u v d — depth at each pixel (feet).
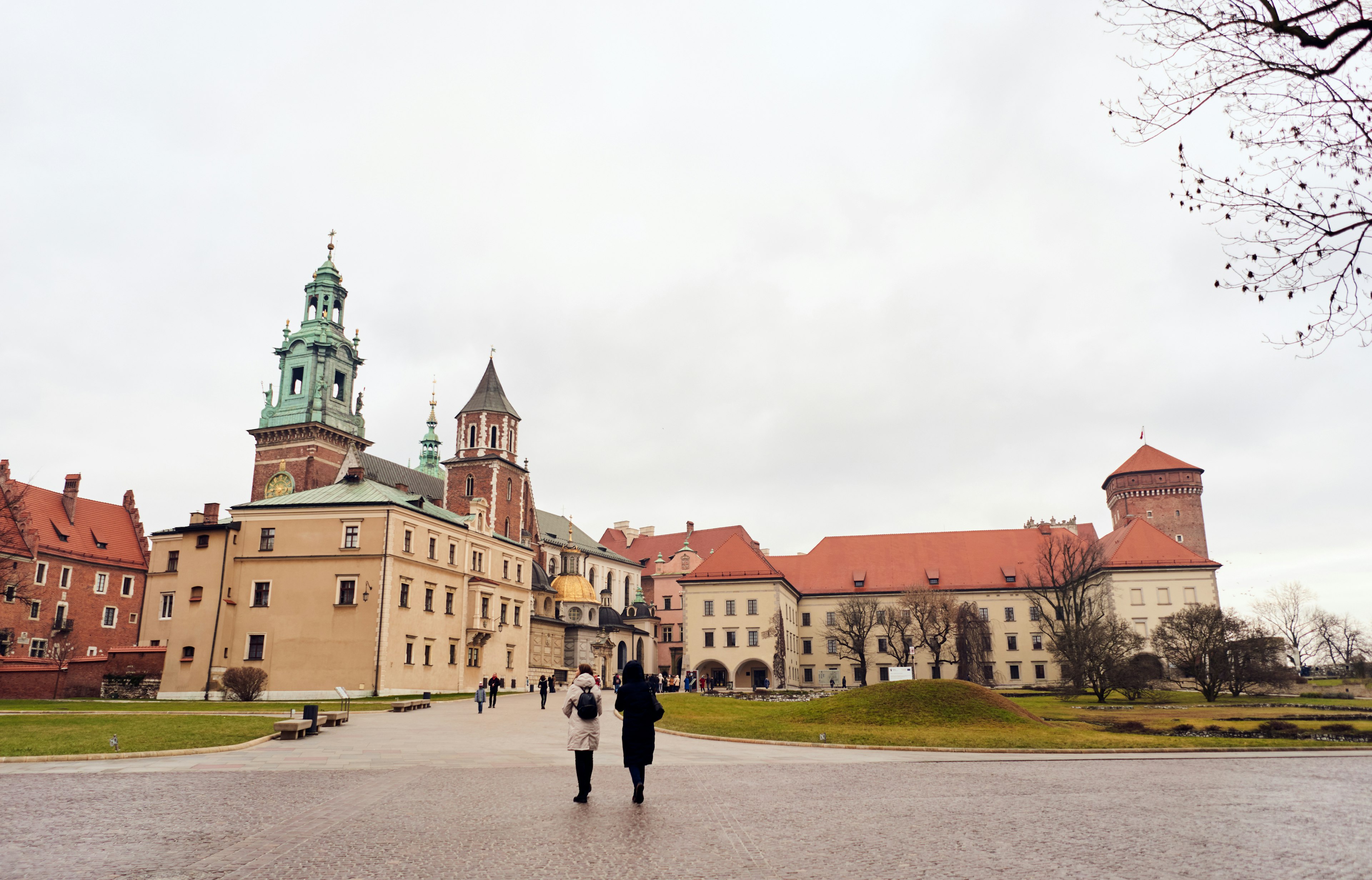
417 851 35.96
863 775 65.57
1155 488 367.45
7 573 252.01
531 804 49.34
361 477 224.74
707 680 285.02
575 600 351.46
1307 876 31.86
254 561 207.31
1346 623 426.92
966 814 46.44
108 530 334.24
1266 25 32.71
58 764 68.13
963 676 322.75
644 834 40.06
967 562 355.97
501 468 350.64
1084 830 41.37
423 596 218.18
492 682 173.68
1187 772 67.31
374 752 80.59
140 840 37.93
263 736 89.81
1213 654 210.79
